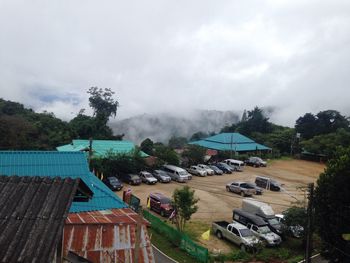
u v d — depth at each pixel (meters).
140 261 13.54
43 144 61.00
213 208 37.78
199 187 47.25
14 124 58.62
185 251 25.06
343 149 24.47
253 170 62.12
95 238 14.11
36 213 6.73
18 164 22.45
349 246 20.73
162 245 26.06
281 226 28.69
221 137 76.69
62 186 7.54
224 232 28.39
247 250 25.80
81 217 17.09
